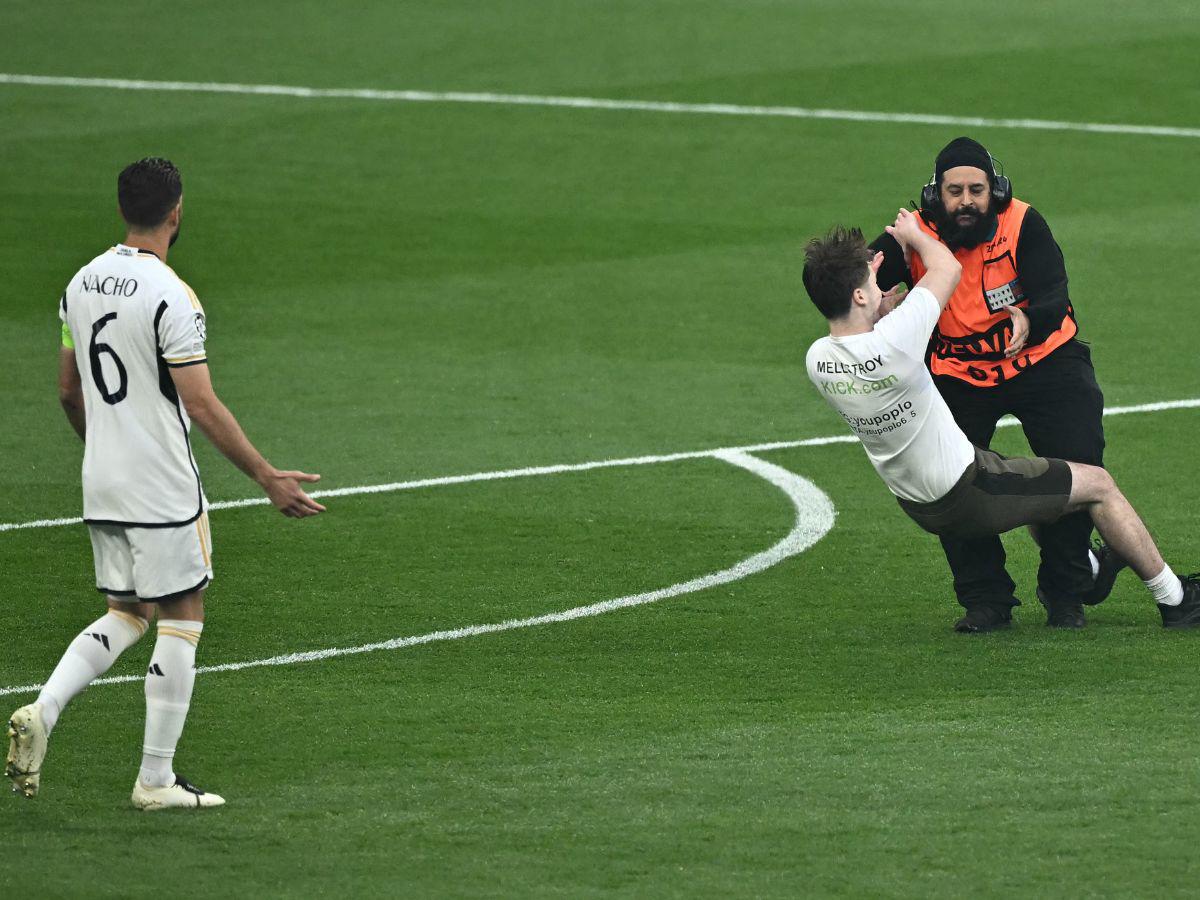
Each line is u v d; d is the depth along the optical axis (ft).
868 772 63.21
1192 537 95.14
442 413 125.29
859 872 54.90
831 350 73.56
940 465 74.59
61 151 206.90
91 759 66.69
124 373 60.90
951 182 77.00
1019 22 265.34
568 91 232.12
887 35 258.16
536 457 114.73
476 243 174.81
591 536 98.43
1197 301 152.56
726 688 73.77
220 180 196.44
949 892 53.36
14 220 181.78
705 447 116.47
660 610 85.46
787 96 229.25
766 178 197.26
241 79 237.66
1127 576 89.40
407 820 59.88
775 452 115.14
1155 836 57.06
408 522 101.60
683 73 239.30
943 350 80.02
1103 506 77.25
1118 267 163.32
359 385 132.57
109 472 61.11
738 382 132.46
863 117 220.43
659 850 56.90
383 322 149.89
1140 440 115.14
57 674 61.21
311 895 53.88
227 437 60.70
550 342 143.84
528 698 73.10
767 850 56.70
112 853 57.31
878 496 105.09
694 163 203.10
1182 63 242.58
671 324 148.97
